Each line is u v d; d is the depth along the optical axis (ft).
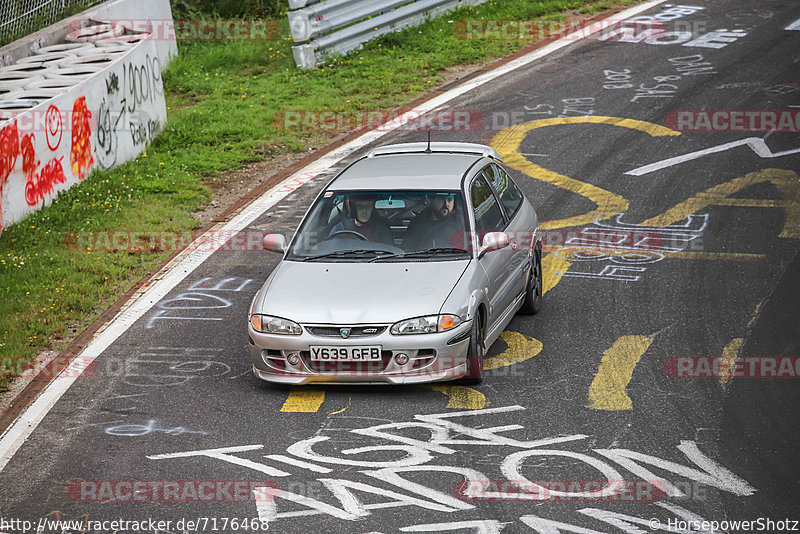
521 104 164.86
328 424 71.46
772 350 81.41
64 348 88.48
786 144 140.77
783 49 188.96
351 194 85.61
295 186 133.69
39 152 121.49
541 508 58.39
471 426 70.13
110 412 75.25
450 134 151.23
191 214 125.39
